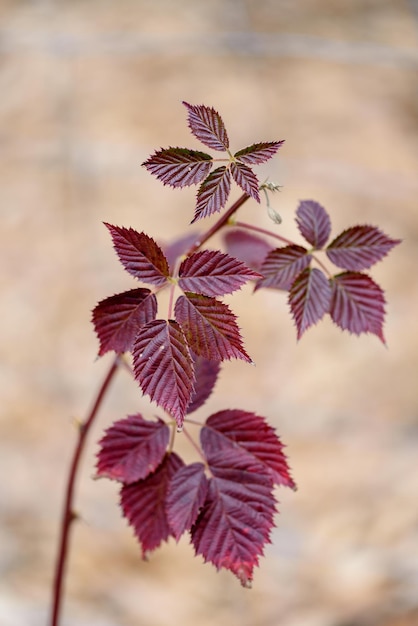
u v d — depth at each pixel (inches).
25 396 50.1
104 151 60.4
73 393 50.4
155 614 41.4
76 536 44.4
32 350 52.1
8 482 46.6
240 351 23.3
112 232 23.7
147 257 23.7
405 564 41.7
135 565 43.6
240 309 52.4
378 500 45.1
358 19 72.8
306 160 58.8
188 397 23.2
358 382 50.0
